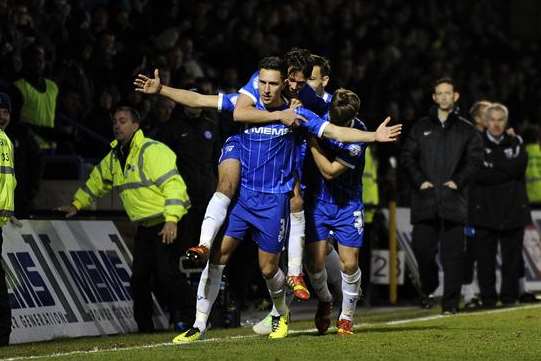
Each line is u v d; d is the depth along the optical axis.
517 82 50.81
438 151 25.48
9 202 19.17
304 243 18.39
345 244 18.86
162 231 21.91
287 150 17.78
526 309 26.97
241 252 25.73
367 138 17.61
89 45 31.11
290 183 17.92
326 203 18.72
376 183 30.66
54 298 21.64
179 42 33.88
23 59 27.22
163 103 28.92
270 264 18.11
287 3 40.69
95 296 22.66
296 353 16.14
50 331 21.17
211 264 18.14
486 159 28.45
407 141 25.88
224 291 23.38
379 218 31.25
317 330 20.44
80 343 20.05
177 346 17.41
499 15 59.44
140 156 22.17
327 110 18.62
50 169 27.00
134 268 22.62
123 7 33.59
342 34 41.81
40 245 21.94
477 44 53.16
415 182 25.53
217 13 37.41
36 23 30.34
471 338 18.36
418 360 15.53
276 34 39.12
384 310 28.62
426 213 25.38
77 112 29.56
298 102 17.98
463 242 25.53
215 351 16.42
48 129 27.53
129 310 23.39
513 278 29.05
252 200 17.77
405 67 44.09
